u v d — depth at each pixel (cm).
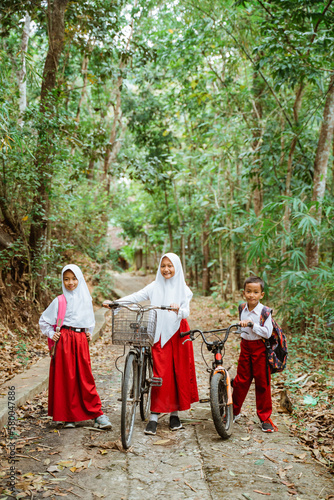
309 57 645
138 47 1004
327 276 655
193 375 414
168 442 373
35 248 764
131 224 2428
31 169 706
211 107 1177
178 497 281
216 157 1218
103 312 1064
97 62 1040
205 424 419
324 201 715
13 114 698
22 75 903
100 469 319
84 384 394
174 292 411
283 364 402
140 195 2111
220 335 905
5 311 672
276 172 921
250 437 383
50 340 403
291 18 675
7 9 771
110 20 888
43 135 721
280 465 326
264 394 402
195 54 1007
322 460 332
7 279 710
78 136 812
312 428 397
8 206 723
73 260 1194
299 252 707
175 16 1018
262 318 389
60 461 328
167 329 402
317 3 650
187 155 1317
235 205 1164
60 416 388
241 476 309
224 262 1681
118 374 595
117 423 414
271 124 899
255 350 401
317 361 644
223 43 916
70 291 407
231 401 376
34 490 285
